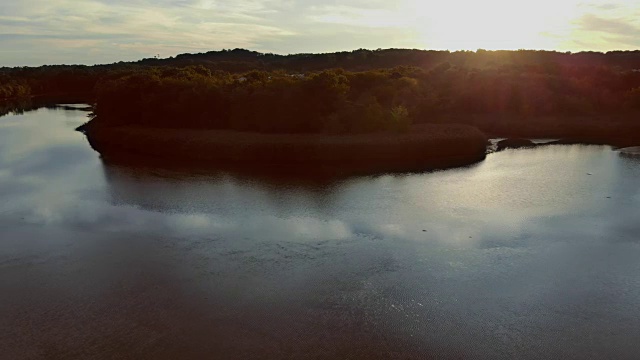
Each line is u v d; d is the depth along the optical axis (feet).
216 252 89.30
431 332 64.18
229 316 68.33
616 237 93.86
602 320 66.54
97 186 133.80
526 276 78.59
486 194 122.62
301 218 106.63
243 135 180.96
